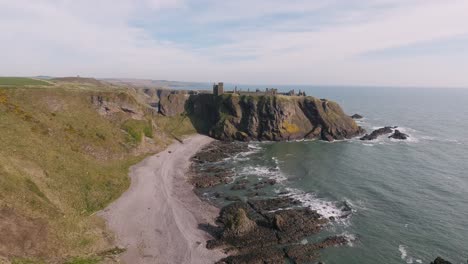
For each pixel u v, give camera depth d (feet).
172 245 150.10
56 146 212.02
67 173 190.70
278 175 255.50
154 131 339.57
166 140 349.82
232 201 204.13
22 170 158.40
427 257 142.82
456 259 141.38
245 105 414.00
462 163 287.28
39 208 139.85
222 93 450.30
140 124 318.04
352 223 173.17
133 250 144.05
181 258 140.67
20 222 124.67
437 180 240.12
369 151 332.39
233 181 241.35
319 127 407.85
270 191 220.43
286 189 224.12
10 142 179.83
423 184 231.71
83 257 126.21
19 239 117.50
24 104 243.60
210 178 242.37
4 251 108.78
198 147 352.49
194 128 431.43
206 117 453.58
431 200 202.80
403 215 182.29
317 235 161.07
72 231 140.15
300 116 419.33
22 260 107.96
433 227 168.76
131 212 178.81
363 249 148.87
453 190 219.41
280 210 189.06
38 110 244.63
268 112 398.42
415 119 591.78
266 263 138.72
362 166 277.44
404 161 293.23
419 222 173.99
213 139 398.62
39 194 151.12
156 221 171.42
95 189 193.36
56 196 162.40
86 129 261.24
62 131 235.81
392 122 545.44
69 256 123.54
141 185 218.79
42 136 211.82
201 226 169.89
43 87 282.36
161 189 216.33
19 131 197.26
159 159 287.28
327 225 170.81
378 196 209.67
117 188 205.77
